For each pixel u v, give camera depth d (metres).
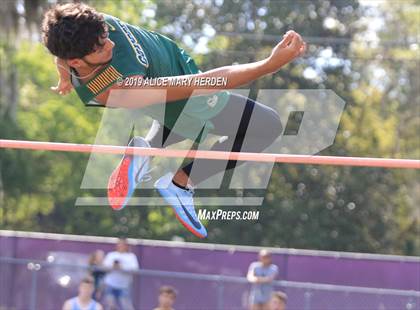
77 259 22.02
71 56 8.34
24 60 38.84
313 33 44.91
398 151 44.81
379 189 43.72
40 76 39.97
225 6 45.22
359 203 43.03
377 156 44.09
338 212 42.94
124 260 20.81
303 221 42.28
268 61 8.31
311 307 19.20
